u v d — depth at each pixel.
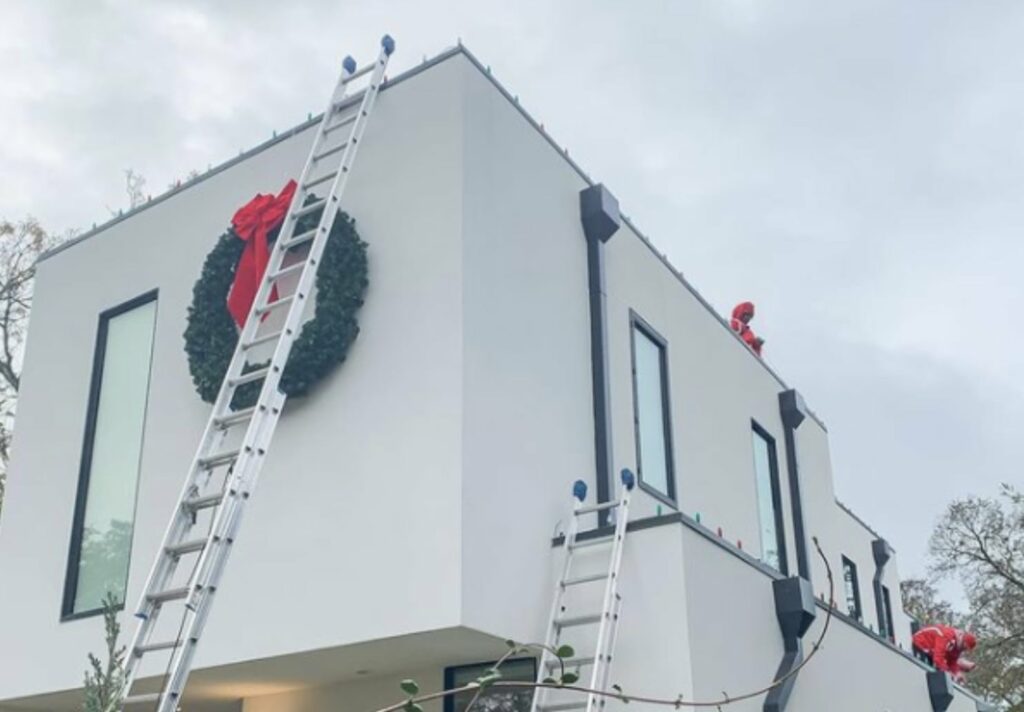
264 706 8.55
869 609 16.86
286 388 7.54
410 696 3.70
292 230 6.63
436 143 7.76
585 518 8.05
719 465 10.84
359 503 7.14
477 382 7.15
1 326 16.94
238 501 4.84
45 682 8.38
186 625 4.42
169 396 8.56
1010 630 23.16
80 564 8.69
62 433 9.25
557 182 8.88
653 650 6.95
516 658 7.36
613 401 8.86
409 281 7.49
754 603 7.96
